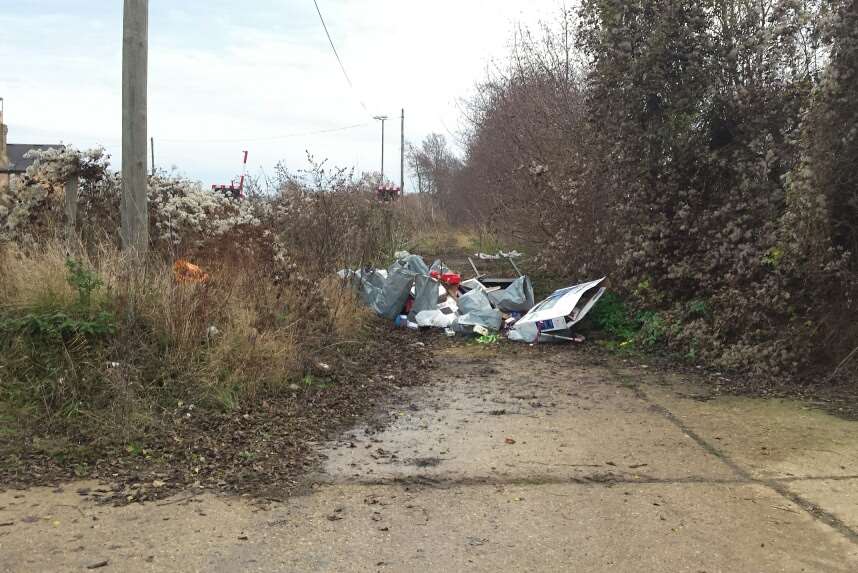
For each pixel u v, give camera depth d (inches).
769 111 320.2
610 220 373.7
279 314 284.4
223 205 353.7
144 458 177.9
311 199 398.3
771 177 318.0
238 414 212.4
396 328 380.8
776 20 314.8
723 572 125.4
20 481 162.6
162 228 304.8
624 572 125.4
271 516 147.3
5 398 200.1
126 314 229.1
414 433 206.4
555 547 134.6
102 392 203.0
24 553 129.3
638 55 339.9
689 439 200.5
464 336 369.4
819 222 260.7
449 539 137.7
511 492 161.5
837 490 162.2
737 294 289.1
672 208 344.5
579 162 397.7
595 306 366.0
